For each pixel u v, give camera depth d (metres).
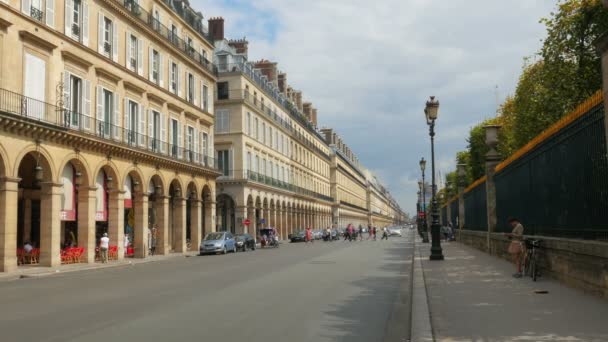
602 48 9.54
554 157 13.12
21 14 24.28
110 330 8.51
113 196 31.38
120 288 14.84
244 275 18.06
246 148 57.47
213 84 48.59
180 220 40.16
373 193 185.88
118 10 32.50
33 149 24.44
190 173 41.69
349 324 9.02
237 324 8.98
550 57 21.94
